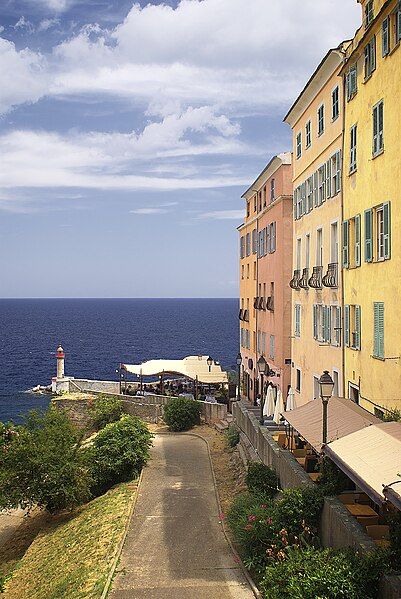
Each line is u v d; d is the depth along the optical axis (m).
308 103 30.09
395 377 18.73
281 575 12.48
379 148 20.11
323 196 27.56
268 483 19.78
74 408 46.19
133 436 27.59
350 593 10.99
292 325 34.22
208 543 18.09
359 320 22.28
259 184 43.88
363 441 13.30
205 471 27.39
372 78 20.81
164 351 122.25
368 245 21.16
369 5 21.56
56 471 24.45
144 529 19.61
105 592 15.00
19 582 19.03
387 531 12.92
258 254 44.41
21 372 87.94
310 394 29.89
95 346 130.38
